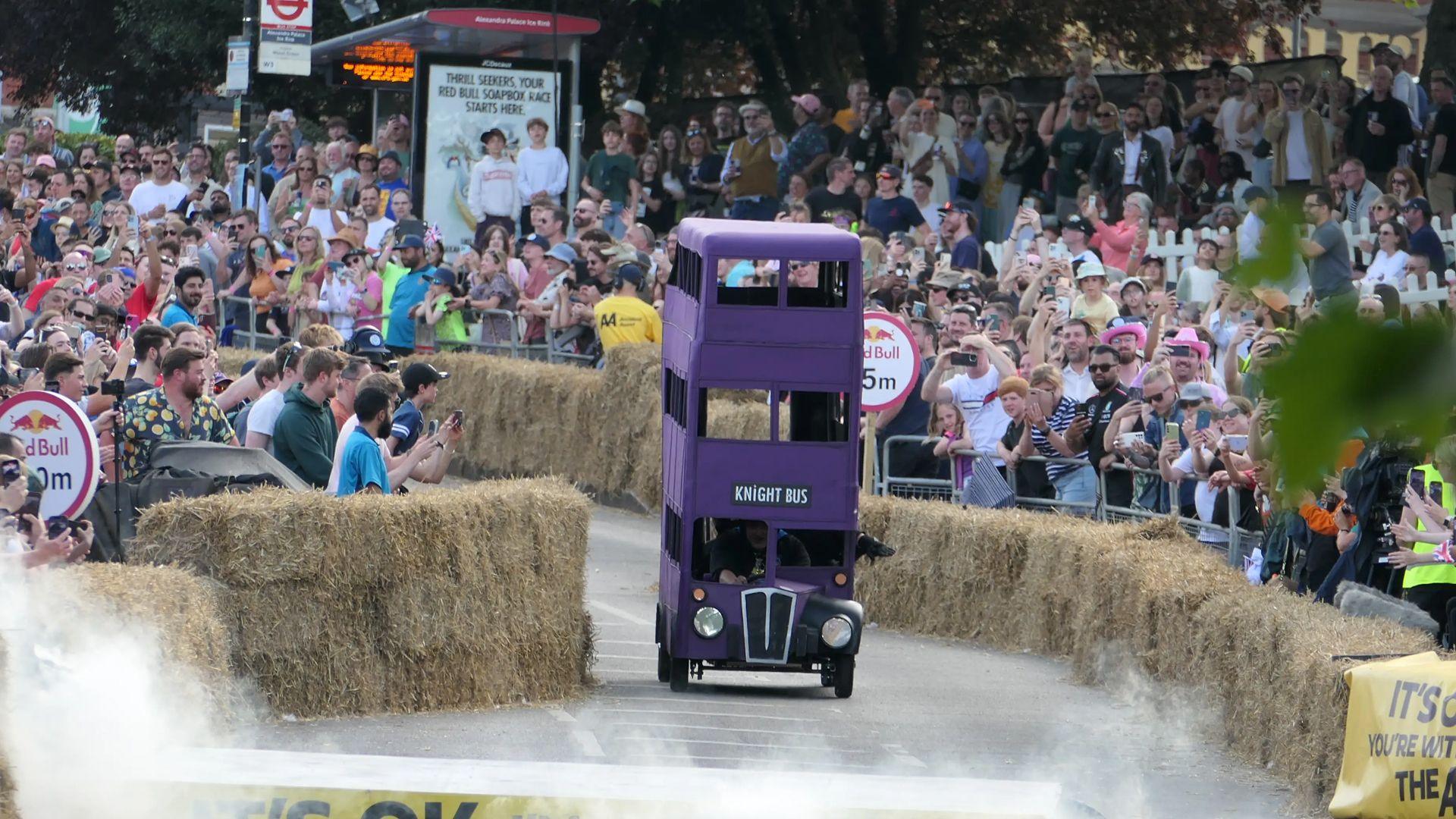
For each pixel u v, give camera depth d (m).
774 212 61.78
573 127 65.50
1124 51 70.31
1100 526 34.59
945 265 47.72
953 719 27.36
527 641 27.17
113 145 101.12
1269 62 50.69
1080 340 39.25
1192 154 52.69
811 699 28.98
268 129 75.12
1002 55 77.56
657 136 78.56
